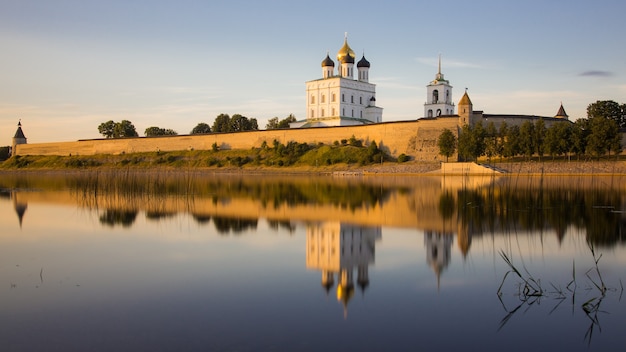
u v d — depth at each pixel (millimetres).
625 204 36219
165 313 13766
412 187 55719
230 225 28875
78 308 14211
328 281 16766
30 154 147000
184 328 12703
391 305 14367
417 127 97000
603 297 15055
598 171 72875
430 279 17016
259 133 117688
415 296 15172
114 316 13570
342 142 104562
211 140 124250
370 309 14055
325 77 130125
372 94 133875
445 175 80625
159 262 19531
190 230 27156
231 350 11422
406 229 27250
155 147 131000
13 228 28000
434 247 22312
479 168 78875
